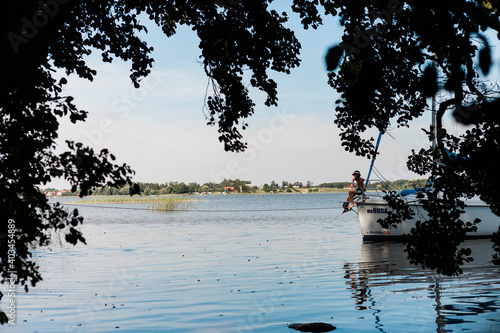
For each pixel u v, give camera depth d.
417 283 10.10
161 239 22.59
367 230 19.30
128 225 34.09
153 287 10.27
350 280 10.74
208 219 40.88
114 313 7.88
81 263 14.22
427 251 6.04
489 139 5.38
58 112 4.20
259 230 27.38
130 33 7.88
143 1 7.59
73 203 83.00
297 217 42.22
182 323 7.24
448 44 5.41
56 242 20.23
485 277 10.52
